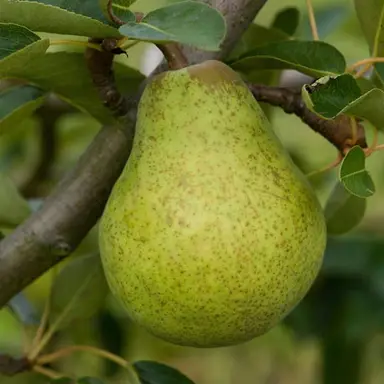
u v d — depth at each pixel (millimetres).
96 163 552
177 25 470
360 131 541
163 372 579
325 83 510
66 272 611
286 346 1001
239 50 603
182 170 500
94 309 615
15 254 560
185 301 498
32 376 720
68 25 484
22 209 632
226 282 495
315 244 515
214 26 466
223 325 504
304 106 541
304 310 722
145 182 504
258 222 497
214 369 1269
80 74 553
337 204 577
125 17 488
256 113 515
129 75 575
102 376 756
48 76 555
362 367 732
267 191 502
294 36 657
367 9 549
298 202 508
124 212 506
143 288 503
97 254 611
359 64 539
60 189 560
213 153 501
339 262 701
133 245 502
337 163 544
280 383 1234
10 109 577
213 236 493
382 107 508
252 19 556
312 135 908
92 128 840
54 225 558
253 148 507
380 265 698
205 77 508
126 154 549
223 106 507
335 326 720
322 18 713
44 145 746
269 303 504
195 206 495
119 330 752
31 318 665
